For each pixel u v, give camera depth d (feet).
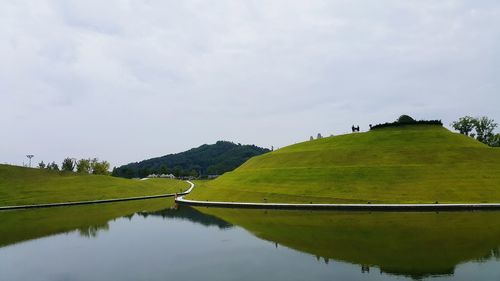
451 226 95.25
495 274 56.95
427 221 104.27
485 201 134.00
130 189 264.72
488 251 69.82
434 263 63.41
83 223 125.49
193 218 129.29
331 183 163.32
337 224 103.60
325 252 73.15
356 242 80.23
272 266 65.62
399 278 56.49
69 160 433.07
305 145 240.94
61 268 69.72
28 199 206.08
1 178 237.25
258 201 158.51
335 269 62.13
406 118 235.81
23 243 93.04
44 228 115.96
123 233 104.27
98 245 89.10
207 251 79.05
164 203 198.90
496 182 149.89
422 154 182.91
